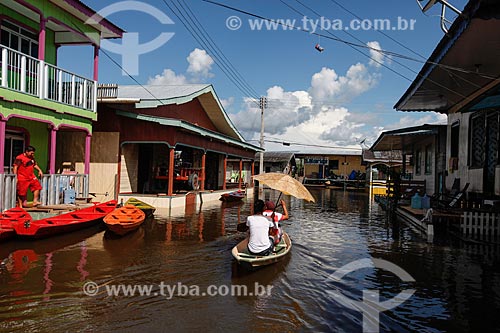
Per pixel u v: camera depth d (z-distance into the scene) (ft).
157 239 31.76
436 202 51.16
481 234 34.94
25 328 15.06
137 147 57.47
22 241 29.17
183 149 72.69
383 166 117.50
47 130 43.73
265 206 27.73
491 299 19.27
